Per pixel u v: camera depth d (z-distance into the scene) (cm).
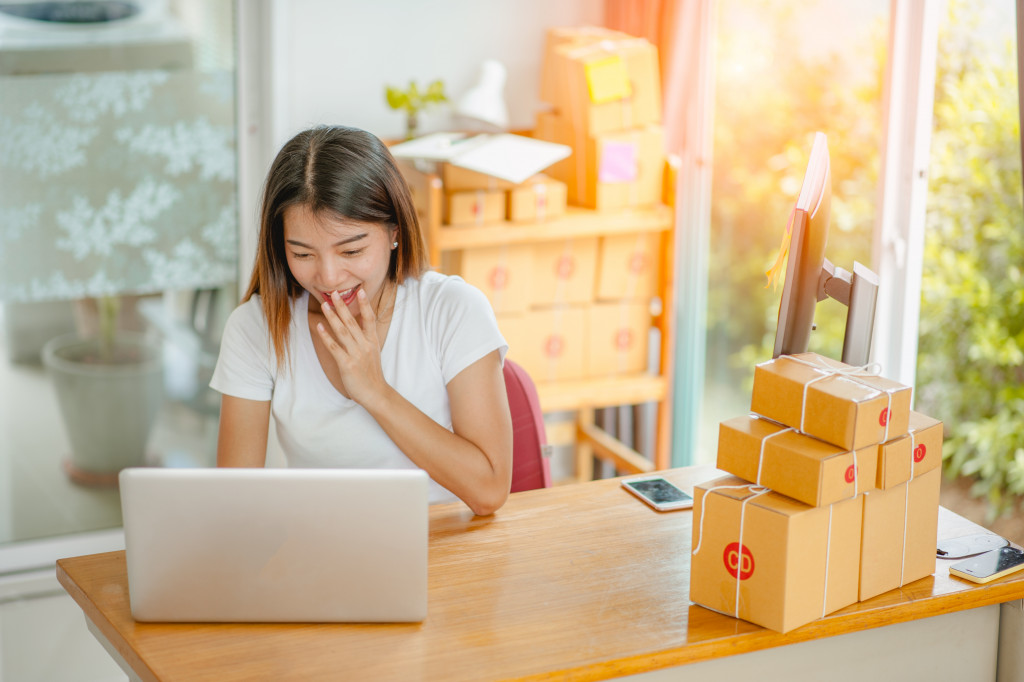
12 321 304
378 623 140
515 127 344
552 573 154
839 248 331
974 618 158
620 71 304
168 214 314
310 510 134
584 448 360
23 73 290
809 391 141
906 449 145
